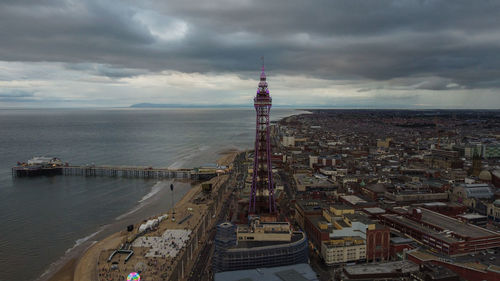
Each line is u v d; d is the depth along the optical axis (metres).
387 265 179.62
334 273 188.50
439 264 185.25
